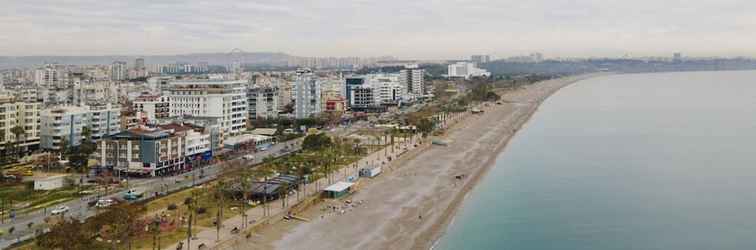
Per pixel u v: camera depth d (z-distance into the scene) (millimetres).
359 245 191375
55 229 164125
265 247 185250
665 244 194375
